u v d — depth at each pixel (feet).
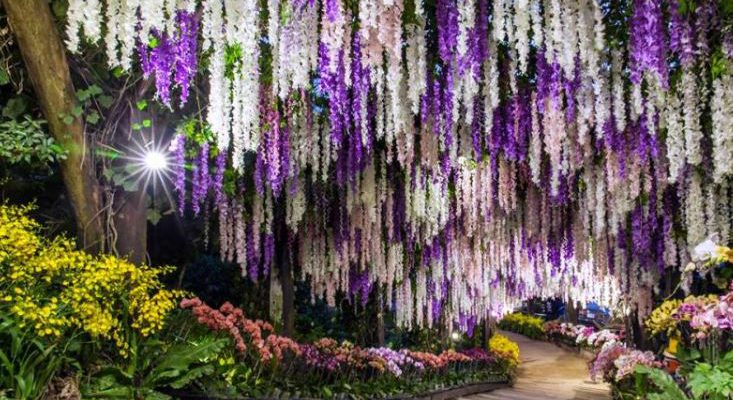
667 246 20.74
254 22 8.67
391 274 24.86
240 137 10.78
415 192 20.45
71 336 10.59
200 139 14.23
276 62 10.19
